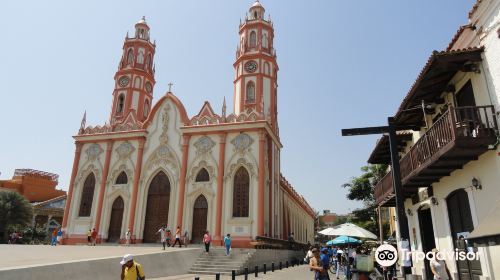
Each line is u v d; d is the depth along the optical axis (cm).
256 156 2936
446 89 1269
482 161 1071
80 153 3409
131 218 3033
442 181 1358
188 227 2903
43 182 5950
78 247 2475
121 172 3256
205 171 3048
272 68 3641
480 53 1078
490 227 756
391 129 1142
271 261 2670
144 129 3291
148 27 4316
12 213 4412
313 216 7469
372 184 3841
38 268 1160
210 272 2070
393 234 2681
